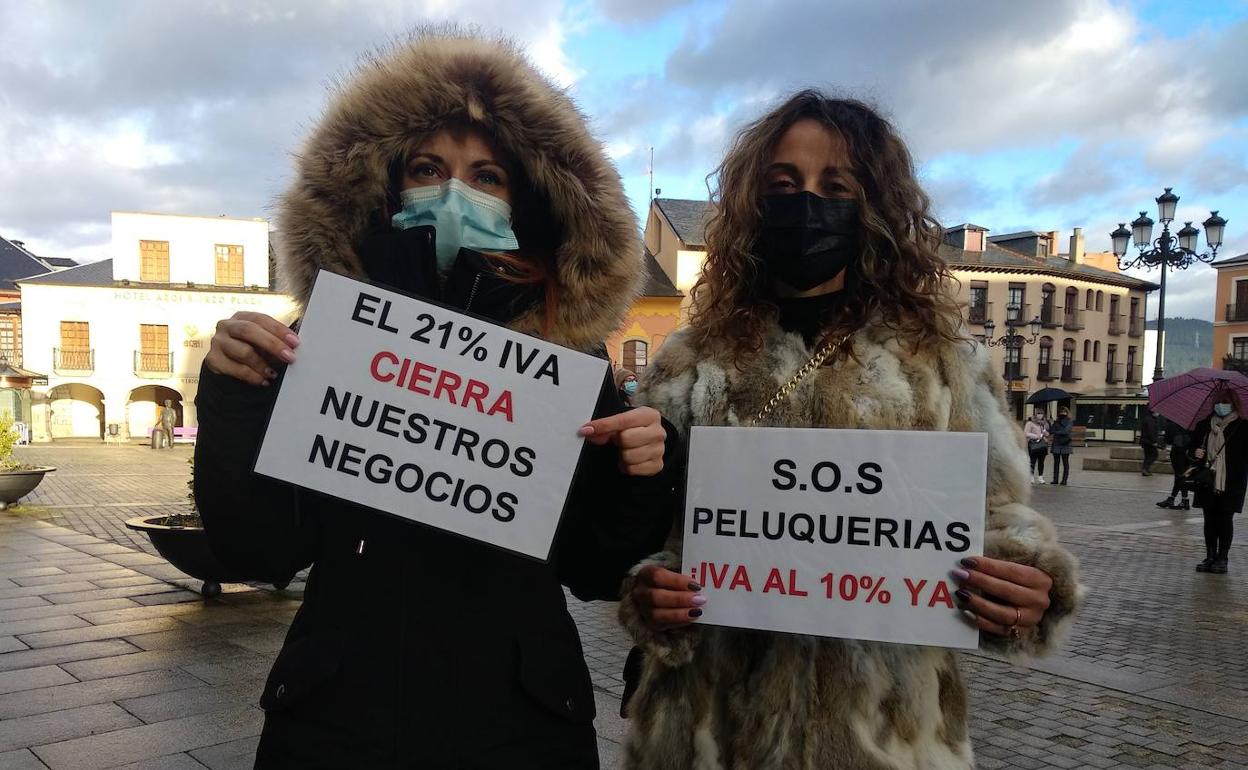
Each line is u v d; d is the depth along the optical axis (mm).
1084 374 49062
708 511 1555
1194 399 8141
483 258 1608
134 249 33312
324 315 1466
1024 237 51844
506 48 1708
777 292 1812
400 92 1598
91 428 34344
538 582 1535
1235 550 9266
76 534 8758
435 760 1340
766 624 1498
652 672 1698
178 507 11391
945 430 1540
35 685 3936
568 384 1484
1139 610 6344
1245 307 44125
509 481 1457
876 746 1450
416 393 1462
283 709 1347
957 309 1688
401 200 1732
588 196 1669
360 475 1429
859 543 1474
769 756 1475
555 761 1444
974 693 4383
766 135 1740
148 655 4426
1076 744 3693
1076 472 21297
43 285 31891
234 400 1405
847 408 1553
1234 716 4055
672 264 34438
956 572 1424
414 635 1379
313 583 1465
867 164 1689
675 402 1711
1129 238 17781
